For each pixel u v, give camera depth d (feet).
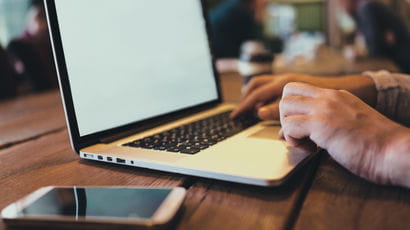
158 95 2.60
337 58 7.41
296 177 1.57
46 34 7.67
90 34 2.17
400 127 1.47
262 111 2.31
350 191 1.40
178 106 2.79
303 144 1.66
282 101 1.71
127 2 2.51
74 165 1.89
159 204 1.21
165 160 1.67
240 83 5.18
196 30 3.21
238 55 10.73
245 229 1.14
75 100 1.98
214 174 1.49
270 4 15.21
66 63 1.96
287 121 1.62
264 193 1.41
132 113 2.34
